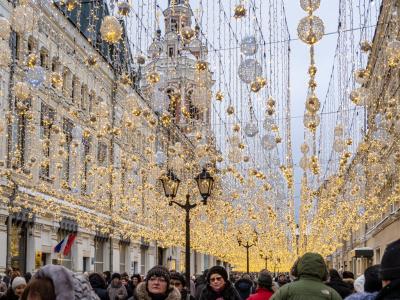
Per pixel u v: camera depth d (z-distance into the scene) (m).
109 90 39.97
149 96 18.16
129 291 18.38
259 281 10.54
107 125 21.30
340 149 21.39
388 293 3.42
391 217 39.72
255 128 17.78
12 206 27.94
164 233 43.62
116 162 41.16
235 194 36.38
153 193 41.66
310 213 53.88
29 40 27.55
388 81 21.06
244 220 46.22
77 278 4.37
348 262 82.69
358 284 8.44
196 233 45.19
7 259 27.98
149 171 36.00
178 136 30.92
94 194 36.81
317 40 11.04
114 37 11.32
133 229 46.53
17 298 10.05
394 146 23.75
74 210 35.50
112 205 39.56
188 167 28.02
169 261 61.38
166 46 17.38
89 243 39.69
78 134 23.00
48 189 30.77
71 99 34.44
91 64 16.98
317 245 65.62
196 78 15.24
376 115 22.50
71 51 33.72
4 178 27.28
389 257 3.45
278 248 66.88
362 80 15.48
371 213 47.91
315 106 13.79
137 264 51.44
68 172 35.31
